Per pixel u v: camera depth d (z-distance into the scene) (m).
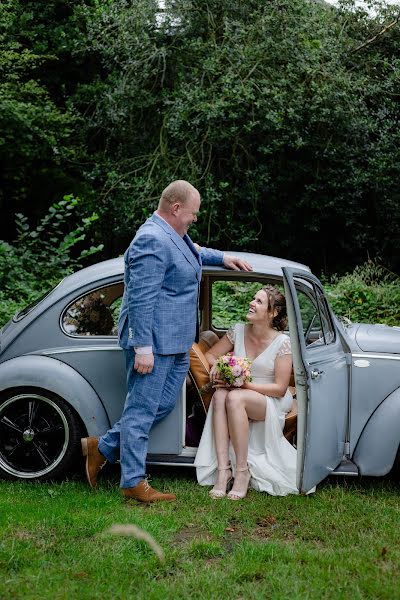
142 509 4.00
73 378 4.32
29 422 4.41
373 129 13.52
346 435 4.42
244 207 14.45
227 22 13.05
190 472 4.71
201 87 13.03
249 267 4.48
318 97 12.77
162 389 4.14
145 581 3.09
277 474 4.29
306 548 3.45
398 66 13.82
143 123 14.38
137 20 13.43
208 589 3.01
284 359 4.42
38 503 4.00
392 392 4.38
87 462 4.24
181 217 4.16
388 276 11.75
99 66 15.84
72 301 4.46
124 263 4.29
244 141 13.48
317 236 15.46
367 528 3.75
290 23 13.01
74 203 10.84
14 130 13.60
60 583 3.05
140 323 3.96
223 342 4.68
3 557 3.27
